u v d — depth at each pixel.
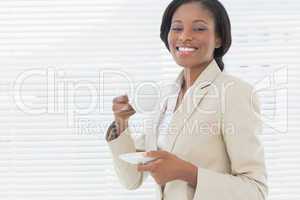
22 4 1.91
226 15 1.38
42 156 1.93
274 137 1.93
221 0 1.92
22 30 1.91
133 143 1.52
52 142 1.93
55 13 1.92
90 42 1.92
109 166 1.94
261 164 1.24
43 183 1.93
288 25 1.93
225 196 1.18
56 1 1.92
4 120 1.92
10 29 1.91
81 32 1.92
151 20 1.92
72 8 1.92
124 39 1.92
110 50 1.92
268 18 1.93
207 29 1.33
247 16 1.93
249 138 1.23
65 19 1.92
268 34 1.93
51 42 1.92
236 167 1.23
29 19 1.91
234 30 1.92
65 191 1.94
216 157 1.26
